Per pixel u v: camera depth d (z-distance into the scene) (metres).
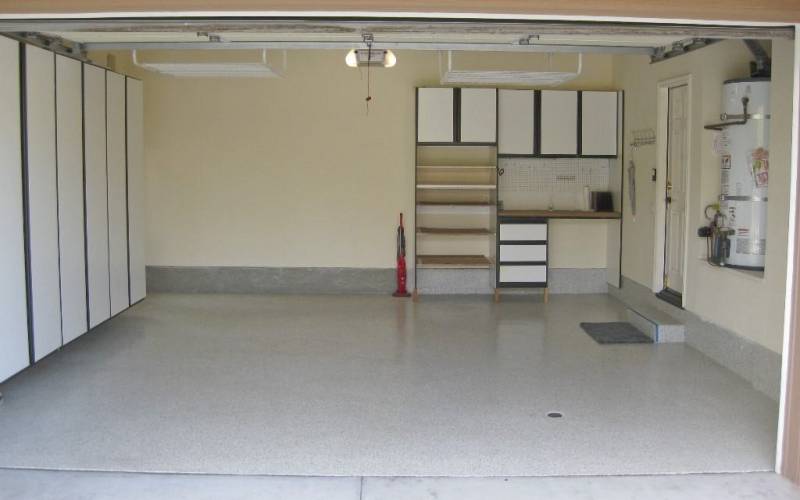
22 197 5.07
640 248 7.90
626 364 5.96
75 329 5.91
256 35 5.88
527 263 8.53
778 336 5.04
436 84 8.91
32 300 5.19
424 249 9.10
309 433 4.46
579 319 7.66
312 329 7.20
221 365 5.92
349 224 9.07
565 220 9.09
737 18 3.74
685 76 6.62
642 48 6.57
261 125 8.97
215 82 8.92
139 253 7.38
